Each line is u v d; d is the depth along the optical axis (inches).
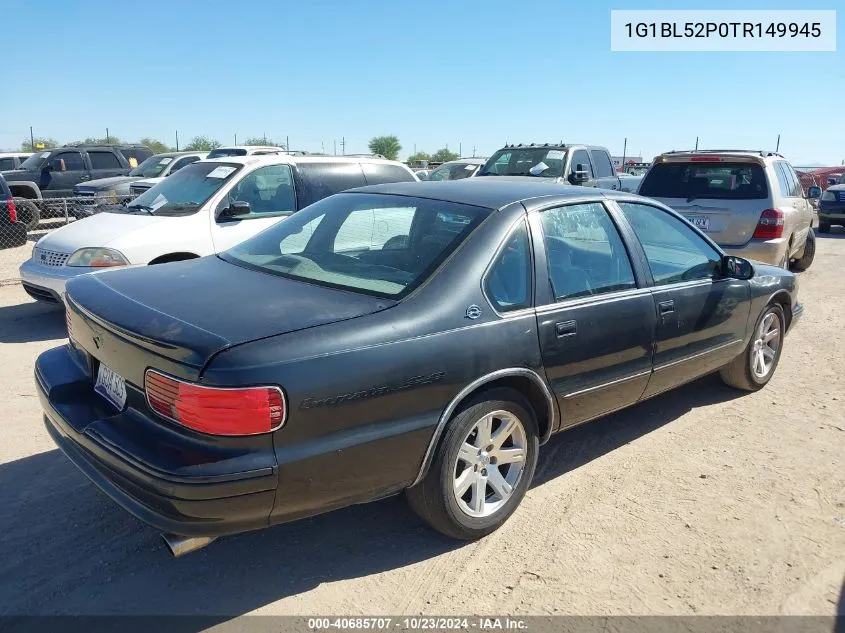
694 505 149.6
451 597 118.6
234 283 132.0
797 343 279.1
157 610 113.5
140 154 805.2
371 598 118.0
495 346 126.9
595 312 146.5
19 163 846.5
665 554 131.6
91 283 138.3
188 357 102.0
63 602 114.5
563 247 147.2
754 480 161.3
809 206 432.1
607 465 168.1
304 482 106.8
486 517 134.4
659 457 172.9
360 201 159.5
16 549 128.1
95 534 133.7
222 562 127.0
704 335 180.2
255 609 114.4
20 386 212.5
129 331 111.5
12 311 317.1
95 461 112.7
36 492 148.5
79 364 136.5
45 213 599.2
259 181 301.6
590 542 135.3
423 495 126.1
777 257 330.3
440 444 123.4
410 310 119.8
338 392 107.8
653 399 212.5
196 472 99.2
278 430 103.0
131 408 114.2
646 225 171.8
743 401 211.8
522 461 139.9
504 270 134.3
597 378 149.6
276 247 155.1
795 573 127.0
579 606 116.8
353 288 127.3
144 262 268.7
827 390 222.5
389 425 114.5
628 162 1154.7
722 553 132.4
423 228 141.0
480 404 127.6
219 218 288.2
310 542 133.8
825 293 382.0
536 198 148.2
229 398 99.7
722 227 335.0
